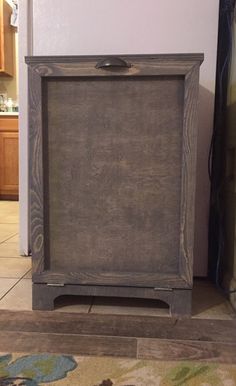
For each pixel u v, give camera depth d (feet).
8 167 11.38
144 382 2.33
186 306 3.40
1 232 7.04
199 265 4.59
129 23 4.47
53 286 3.48
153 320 3.31
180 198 3.32
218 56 4.36
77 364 2.54
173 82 3.24
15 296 3.83
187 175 3.25
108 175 3.39
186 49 4.42
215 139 4.36
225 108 4.26
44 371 2.44
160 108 3.27
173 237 3.38
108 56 3.23
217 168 4.35
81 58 3.24
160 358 2.64
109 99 3.31
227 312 3.52
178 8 4.39
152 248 3.42
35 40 4.64
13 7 11.59
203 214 4.53
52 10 4.56
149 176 3.35
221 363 2.58
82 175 3.41
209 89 4.41
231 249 3.97
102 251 3.46
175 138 3.29
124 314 3.44
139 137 3.32
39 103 3.31
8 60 11.78
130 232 3.42
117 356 2.66
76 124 3.36
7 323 3.20
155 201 3.37
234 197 3.87
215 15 4.34
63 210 3.45
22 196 5.23
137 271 3.44
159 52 4.47
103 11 4.48
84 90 3.32
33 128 3.33
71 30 4.56
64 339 2.92
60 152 3.40
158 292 3.42
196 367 2.52
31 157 3.36
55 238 3.48
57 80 3.32
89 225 3.45
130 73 3.22
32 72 3.28
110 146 3.36
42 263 3.47
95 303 3.69
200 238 4.56
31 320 3.27
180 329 3.13
